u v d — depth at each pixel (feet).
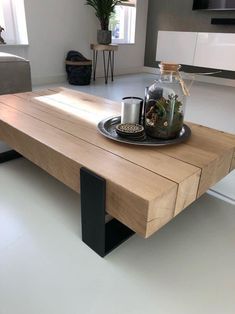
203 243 3.35
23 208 3.83
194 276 2.90
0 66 6.91
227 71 12.71
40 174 4.68
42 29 11.03
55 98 5.14
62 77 12.43
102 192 2.63
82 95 5.39
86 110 4.48
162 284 2.79
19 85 7.44
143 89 11.35
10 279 2.79
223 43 11.72
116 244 3.21
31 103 4.80
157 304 2.59
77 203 3.97
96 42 13.07
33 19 10.63
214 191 4.45
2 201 3.96
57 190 4.25
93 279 2.83
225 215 3.87
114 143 3.27
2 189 4.24
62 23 11.57
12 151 5.23
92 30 12.76
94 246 3.13
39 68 11.56
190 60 12.98
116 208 2.59
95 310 2.52
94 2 11.37
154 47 15.02
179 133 3.48
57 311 2.51
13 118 4.04
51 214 3.74
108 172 2.65
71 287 2.73
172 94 3.25
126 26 14.32
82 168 2.76
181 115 3.38
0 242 3.23
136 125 3.53
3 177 4.57
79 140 3.33
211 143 3.39
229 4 11.44
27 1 10.23
